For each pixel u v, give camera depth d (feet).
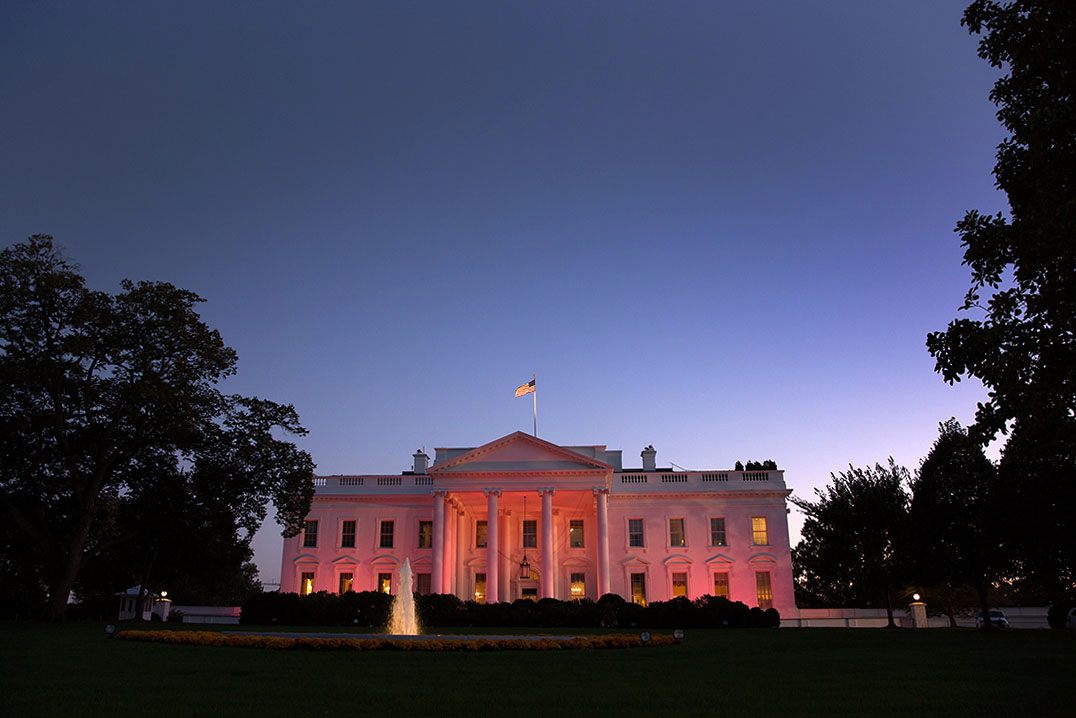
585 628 136.98
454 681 46.83
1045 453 51.85
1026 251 49.49
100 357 126.11
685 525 186.39
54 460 123.24
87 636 84.17
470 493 176.04
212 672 50.34
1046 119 50.26
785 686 45.09
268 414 144.05
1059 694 40.98
